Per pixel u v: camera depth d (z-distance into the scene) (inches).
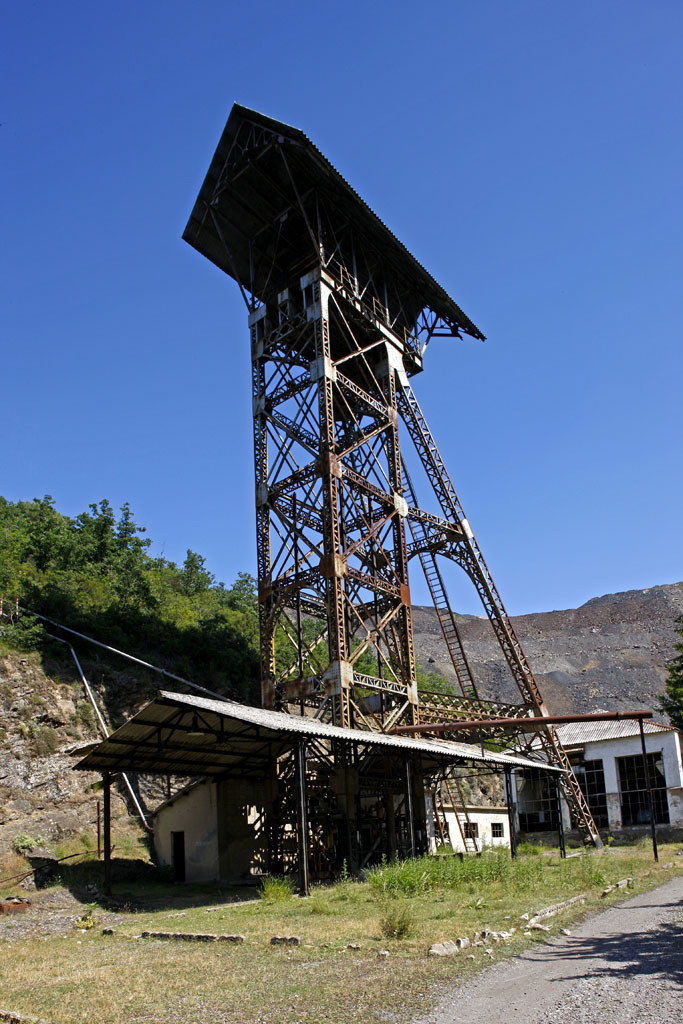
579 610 6008.9
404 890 755.4
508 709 1534.2
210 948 541.6
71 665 1354.6
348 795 1075.3
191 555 2709.2
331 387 1299.2
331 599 1191.6
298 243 1501.0
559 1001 339.9
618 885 783.1
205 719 914.1
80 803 1168.8
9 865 956.6
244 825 1139.3
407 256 1524.4
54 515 2297.0
